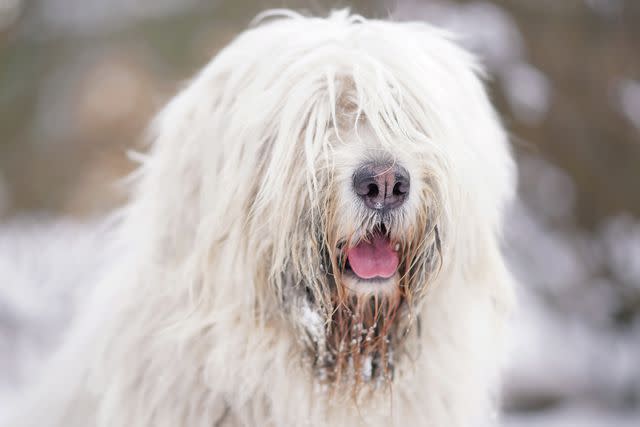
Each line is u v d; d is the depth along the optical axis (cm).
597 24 1078
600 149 1072
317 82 312
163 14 1334
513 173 369
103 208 1228
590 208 1059
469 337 333
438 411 328
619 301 1030
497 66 1052
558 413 901
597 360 967
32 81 1371
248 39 344
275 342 313
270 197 301
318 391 316
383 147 299
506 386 902
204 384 314
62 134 1317
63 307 958
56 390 372
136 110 1275
